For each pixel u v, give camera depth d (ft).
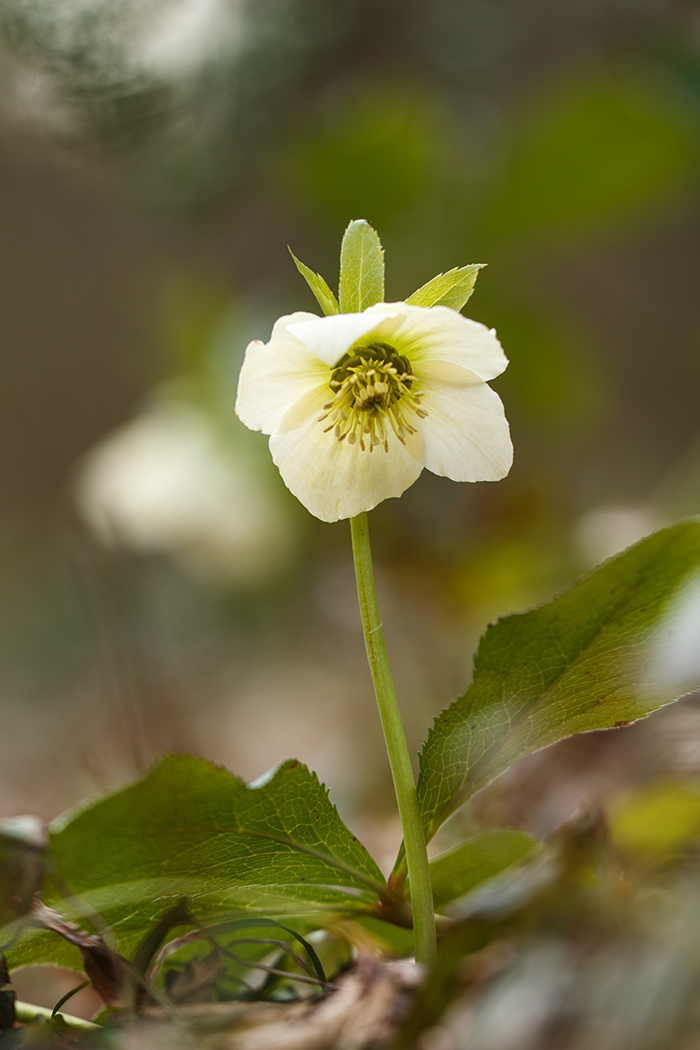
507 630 2.38
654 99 4.61
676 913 2.24
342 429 2.47
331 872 2.40
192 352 5.80
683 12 7.38
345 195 5.31
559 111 4.71
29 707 7.35
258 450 5.32
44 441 11.64
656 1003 2.21
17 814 4.93
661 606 2.37
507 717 2.40
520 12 8.65
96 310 11.34
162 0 4.69
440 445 2.47
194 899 2.40
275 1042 2.30
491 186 5.13
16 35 4.39
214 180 5.69
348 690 6.12
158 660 5.49
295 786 2.35
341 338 2.35
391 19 7.34
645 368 10.96
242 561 5.37
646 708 2.42
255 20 5.47
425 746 2.40
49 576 9.05
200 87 5.18
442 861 2.48
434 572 5.44
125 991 2.34
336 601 6.35
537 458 6.36
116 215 8.41
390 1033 2.29
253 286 8.79
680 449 10.46
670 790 2.47
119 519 5.20
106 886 2.35
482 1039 2.24
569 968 2.25
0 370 11.46
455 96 7.80
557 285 10.29
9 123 5.46
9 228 10.22
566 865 2.31
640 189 5.01
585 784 2.82
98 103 4.74
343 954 2.51
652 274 11.07
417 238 5.39
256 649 7.01
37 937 2.39
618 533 5.21
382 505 5.66
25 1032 2.34
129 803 2.31
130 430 5.63
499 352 2.44
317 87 6.55
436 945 2.39
